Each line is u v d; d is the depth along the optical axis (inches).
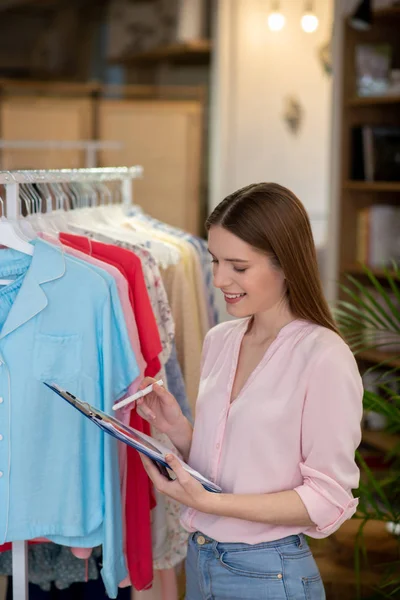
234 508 66.2
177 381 108.7
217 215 70.4
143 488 91.8
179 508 105.6
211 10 293.6
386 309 186.5
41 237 88.7
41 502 85.2
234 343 74.5
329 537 136.3
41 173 93.6
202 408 73.9
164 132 261.7
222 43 251.4
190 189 263.0
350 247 194.1
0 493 84.4
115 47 315.3
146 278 100.6
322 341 68.4
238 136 256.5
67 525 85.9
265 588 68.6
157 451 68.6
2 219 85.0
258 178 260.7
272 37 255.9
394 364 173.6
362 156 189.3
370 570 129.1
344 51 190.2
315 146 267.1
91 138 263.9
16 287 85.3
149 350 92.4
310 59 261.6
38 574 104.6
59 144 199.0
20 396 83.9
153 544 100.8
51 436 85.0
